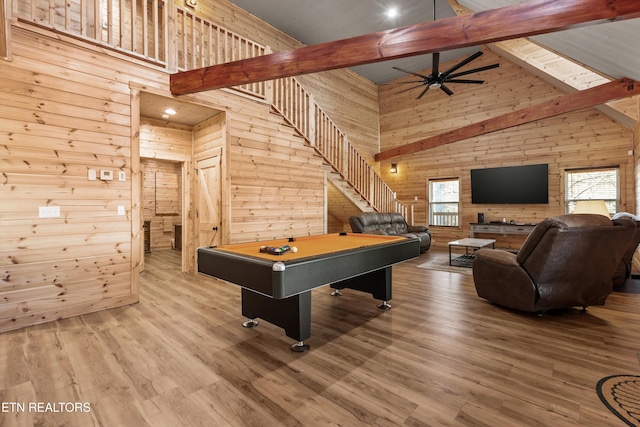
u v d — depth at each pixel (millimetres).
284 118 5273
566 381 1894
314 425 1534
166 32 3832
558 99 5359
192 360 2191
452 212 8344
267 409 1659
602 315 3037
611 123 6098
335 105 8367
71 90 3139
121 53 3473
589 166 6336
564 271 2812
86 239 3223
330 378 1957
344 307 3336
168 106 4215
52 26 3004
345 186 6461
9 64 2809
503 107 7492
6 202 2803
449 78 5312
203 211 5059
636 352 2262
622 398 1716
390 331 2691
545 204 6887
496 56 7555
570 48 4223
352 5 6086
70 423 1553
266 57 3205
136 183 3562
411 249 3303
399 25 6742
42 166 2980
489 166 7641
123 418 1590
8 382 1916
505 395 1763
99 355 2268
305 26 6773
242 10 6195
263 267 1996
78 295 3162
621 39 3324
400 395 1774
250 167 4750
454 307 3316
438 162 8492
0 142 2770
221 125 4527
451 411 1629
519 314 3086
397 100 9445
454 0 4980
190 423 1553
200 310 3279
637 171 5297
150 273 5129
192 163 5277
